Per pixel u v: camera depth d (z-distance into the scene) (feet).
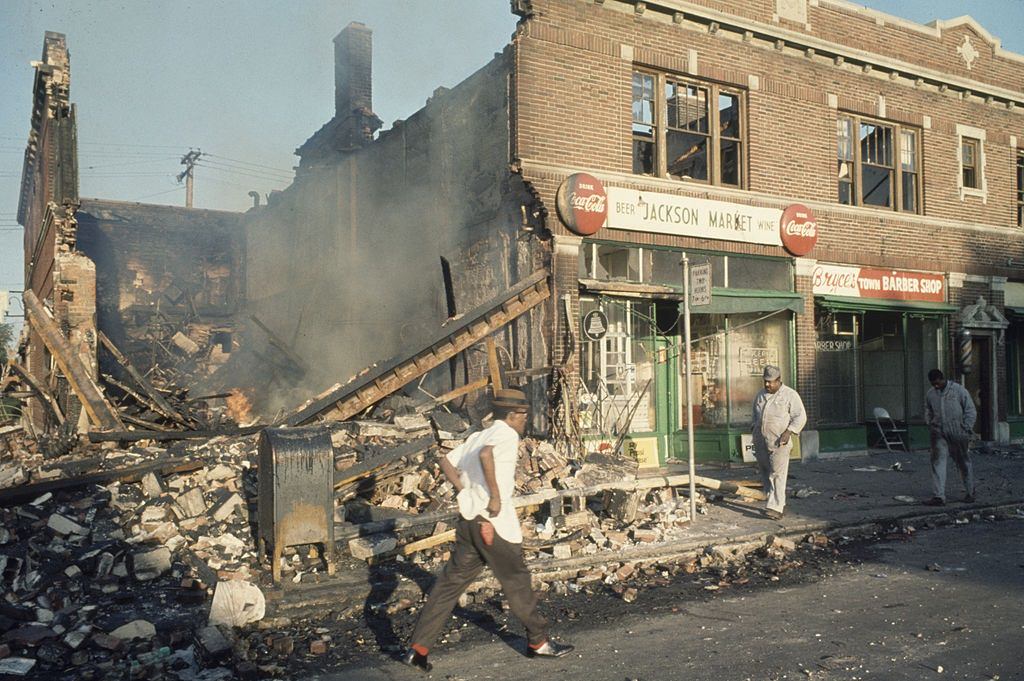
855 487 37.73
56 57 60.29
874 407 56.13
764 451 30.04
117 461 28.99
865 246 51.85
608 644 17.10
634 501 27.84
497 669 15.64
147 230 90.02
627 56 42.52
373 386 38.58
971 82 57.11
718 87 46.44
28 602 18.30
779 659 16.05
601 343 41.91
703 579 22.56
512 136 39.75
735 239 45.60
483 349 43.29
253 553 22.65
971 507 32.37
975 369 58.59
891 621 18.57
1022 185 62.59
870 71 52.54
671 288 42.29
